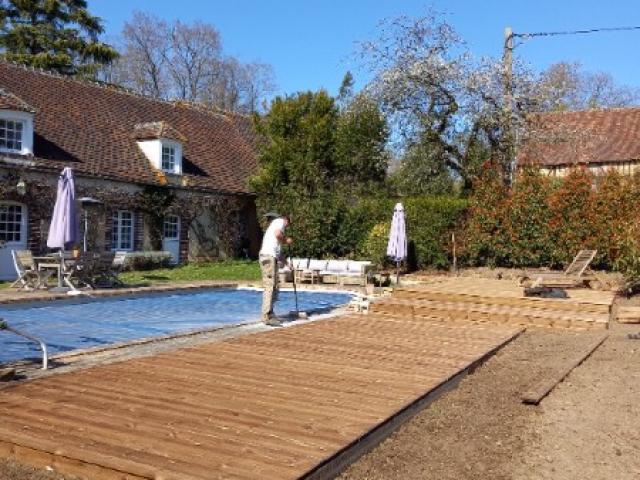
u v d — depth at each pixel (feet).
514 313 40.22
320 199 79.92
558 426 19.57
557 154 95.66
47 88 79.56
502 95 79.66
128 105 89.04
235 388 21.80
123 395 20.53
